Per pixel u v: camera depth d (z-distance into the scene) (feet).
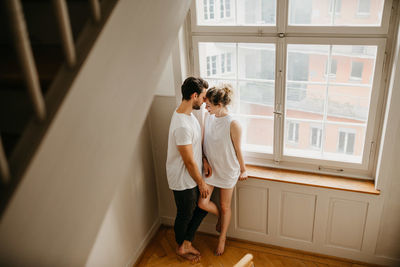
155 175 11.37
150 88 4.17
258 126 10.14
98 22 3.12
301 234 10.41
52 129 2.74
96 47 3.05
